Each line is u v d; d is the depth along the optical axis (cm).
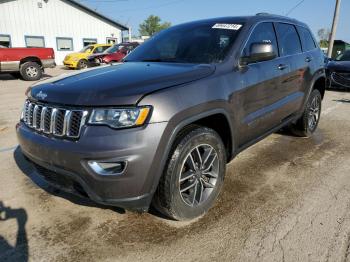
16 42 2447
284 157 438
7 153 459
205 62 322
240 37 338
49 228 278
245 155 445
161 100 240
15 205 314
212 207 308
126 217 293
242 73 321
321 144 495
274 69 378
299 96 457
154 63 337
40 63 1488
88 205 313
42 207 311
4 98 955
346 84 1013
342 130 579
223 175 308
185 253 246
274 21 409
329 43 2075
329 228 273
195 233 269
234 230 272
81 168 232
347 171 391
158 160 238
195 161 279
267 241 257
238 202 317
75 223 285
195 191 281
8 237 265
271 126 400
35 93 278
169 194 257
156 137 234
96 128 231
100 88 246
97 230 274
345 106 804
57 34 2645
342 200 320
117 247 253
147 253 246
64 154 238
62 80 287
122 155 226
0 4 2339
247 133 343
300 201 319
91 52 2155
